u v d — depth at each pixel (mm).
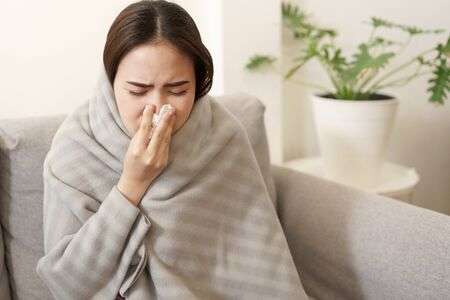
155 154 833
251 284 976
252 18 1461
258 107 1234
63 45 1327
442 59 1478
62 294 852
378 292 1006
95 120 921
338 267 1086
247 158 1034
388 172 1641
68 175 892
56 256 850
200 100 963
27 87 1311
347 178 1499
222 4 1404
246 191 1016
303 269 1185
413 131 1932
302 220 1183
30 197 1017
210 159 966
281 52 1584
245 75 1496
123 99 830
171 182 898
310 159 1740
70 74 1355
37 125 1045
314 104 1525
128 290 874
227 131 1003
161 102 820
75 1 1315
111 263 845
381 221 1040
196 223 934
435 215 999
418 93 1891
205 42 1487
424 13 1835
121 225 836
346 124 1435
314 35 1628
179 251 905
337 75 1598
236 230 998
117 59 815
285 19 1598
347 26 1726
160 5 821
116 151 894
